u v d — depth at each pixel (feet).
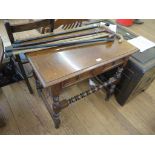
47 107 4.41
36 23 3.22
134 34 4.91
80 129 4.35
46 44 3.15
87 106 4.94
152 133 4.41
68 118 4.57
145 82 4.63
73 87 5.47
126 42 3.59
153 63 3.92
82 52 3.15
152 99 5.38
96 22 5.05
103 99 5.19
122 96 4.78
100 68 3.24
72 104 4.95
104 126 4.47
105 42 3.50
